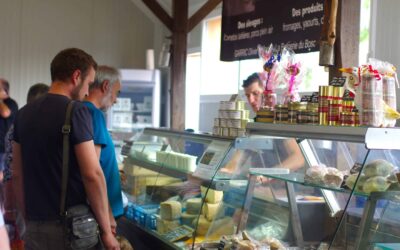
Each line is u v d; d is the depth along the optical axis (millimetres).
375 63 1764
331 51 2428
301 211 2172
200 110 6598
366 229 1741
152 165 3180
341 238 1860
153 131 3605
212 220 2426
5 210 3318
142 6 7859
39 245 2217
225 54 3918
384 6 3771
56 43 7406
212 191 2430
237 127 2588
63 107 2176
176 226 2623
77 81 2291
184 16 5500
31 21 7219
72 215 2154
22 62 7180
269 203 2326
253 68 5473
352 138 1740
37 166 2193
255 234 2324
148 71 6840
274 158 2318
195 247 2365
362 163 1759
